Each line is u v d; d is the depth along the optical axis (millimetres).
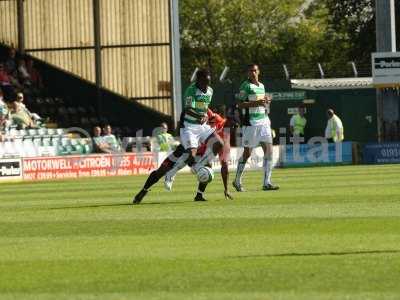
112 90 123500
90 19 123125
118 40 123312
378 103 124000
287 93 141750
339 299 24078
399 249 31734
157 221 42562
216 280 27094
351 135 141125
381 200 50875
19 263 31141
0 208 53531
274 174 89000
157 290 25922
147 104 123312
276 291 25266
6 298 25484
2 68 118625
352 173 85812
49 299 25141
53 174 100125
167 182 53094
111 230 39719
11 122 107938
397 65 121750
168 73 122688
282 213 44500
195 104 53125
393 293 24656
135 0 122625
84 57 123438
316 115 141625
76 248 34344
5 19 123688
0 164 96625
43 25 123312
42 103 120375
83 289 26406
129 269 29281
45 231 40250
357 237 34969
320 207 47375
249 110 60812
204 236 36656
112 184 80125
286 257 30703
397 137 123875
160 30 122500
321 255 30891
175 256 31562
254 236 36125
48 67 123750
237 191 61438
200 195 53500
